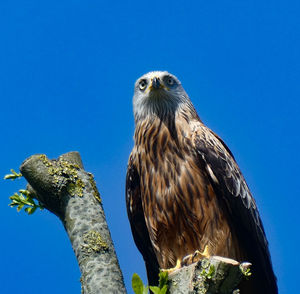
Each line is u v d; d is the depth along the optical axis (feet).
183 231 38.32
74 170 28.02
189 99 44.01
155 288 22.95
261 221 41.50
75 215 26.25
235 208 38.86
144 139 41.24
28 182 28.12
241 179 40.40
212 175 38.22
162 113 41.81
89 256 24.79
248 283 40.24
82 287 24.50
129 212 43.34
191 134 39.83
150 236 40.19
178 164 38.83
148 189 39.73
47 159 28.14
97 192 27.84
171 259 39.22
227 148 41.81
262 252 40.22
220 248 37.83
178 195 38.22
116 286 23.94
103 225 26.11
